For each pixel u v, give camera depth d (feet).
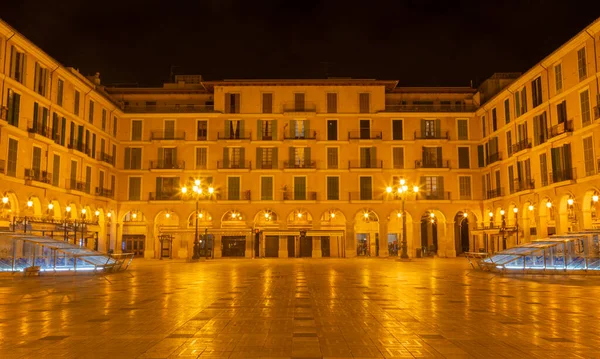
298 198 187.52
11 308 42.86
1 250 81.15
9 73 121.60
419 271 94.94
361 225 200.23
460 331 32.30
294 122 191.01
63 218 145.28
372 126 190.90
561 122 133.49
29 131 129.39
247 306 43.93
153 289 59.52
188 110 192.85
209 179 189.06
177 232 182.19
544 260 82.33
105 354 26.03
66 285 65.21
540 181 144.87
